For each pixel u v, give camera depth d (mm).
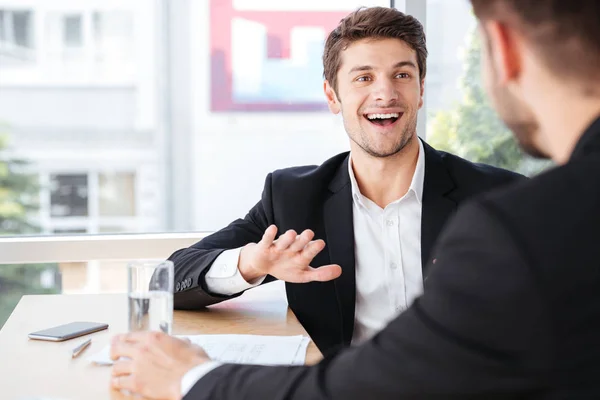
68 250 2322
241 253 1501
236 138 4980
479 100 2453
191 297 1533
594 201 603
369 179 1648
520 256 598
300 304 1600
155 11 5176
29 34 5395
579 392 582
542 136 673
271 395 799
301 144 4641
